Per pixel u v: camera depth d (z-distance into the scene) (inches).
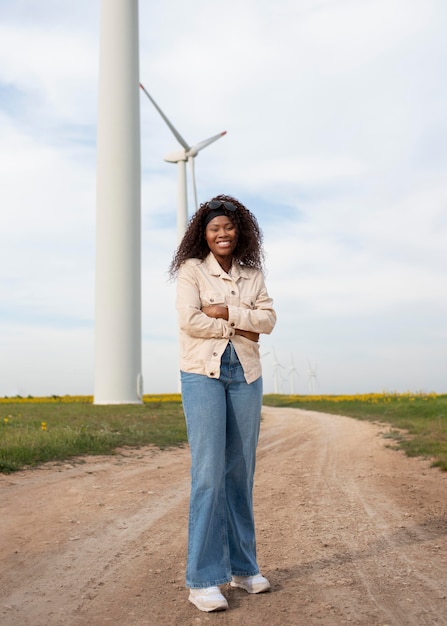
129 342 1242.6
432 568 146.8
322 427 704.4
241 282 138.1
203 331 129.6
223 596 121.0
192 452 129.5
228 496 134.0
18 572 143.8
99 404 1195.9
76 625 111.0
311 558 157.8
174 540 176.2
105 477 307.3
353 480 303.0
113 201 1259.2
